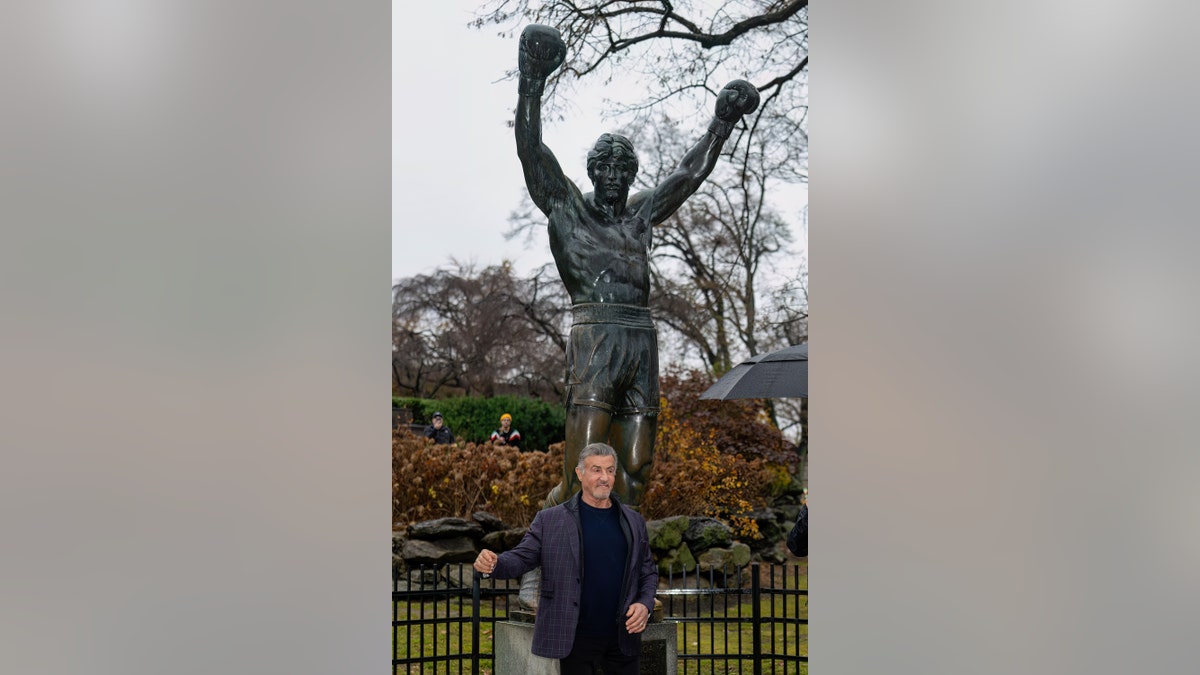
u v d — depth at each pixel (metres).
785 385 6.38
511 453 9.51
